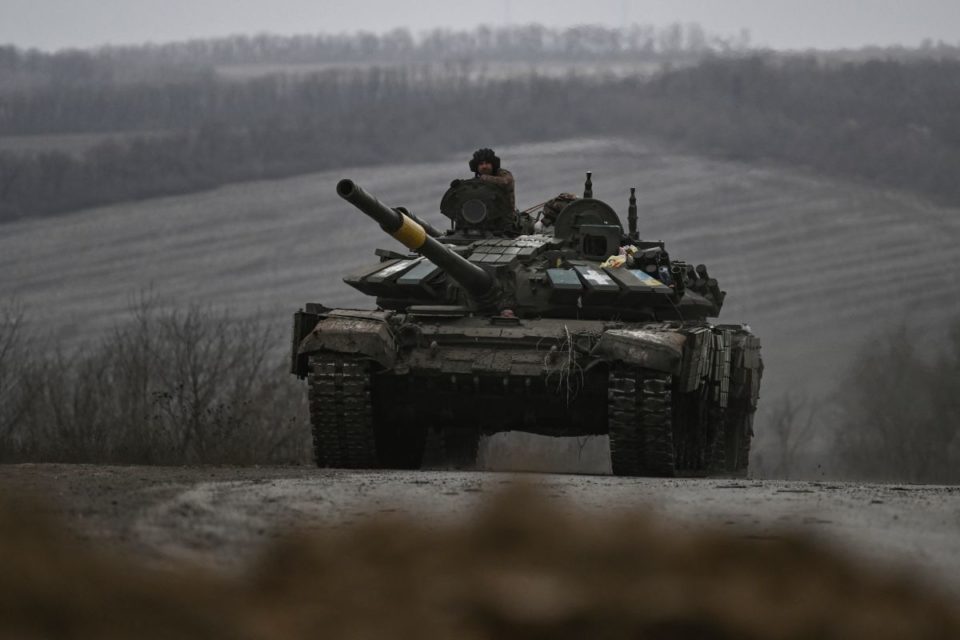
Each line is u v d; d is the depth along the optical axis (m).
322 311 60.03
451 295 64.12
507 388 56.91
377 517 25.31
